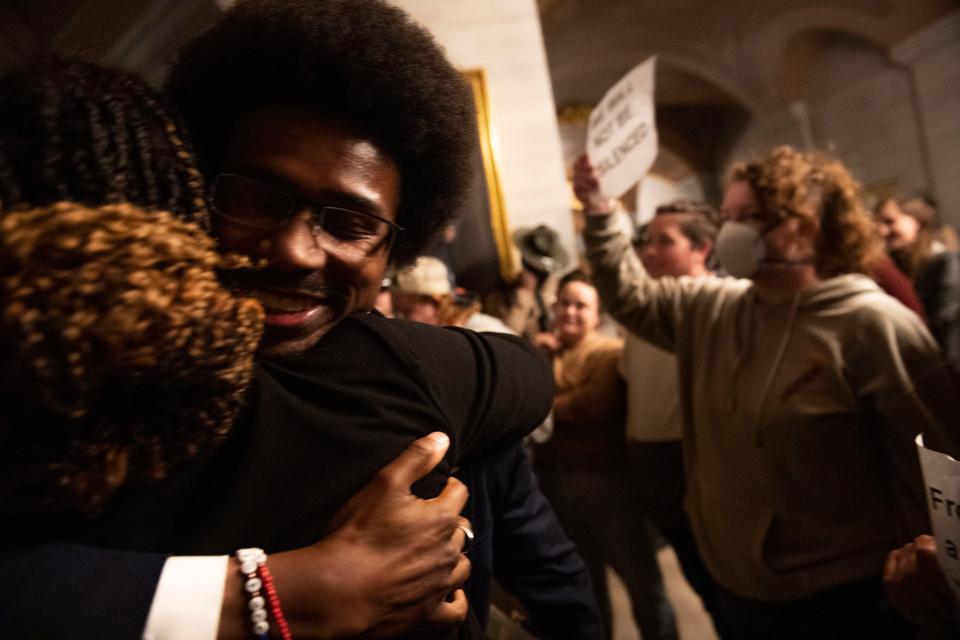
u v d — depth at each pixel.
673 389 1.61
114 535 0.33
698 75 10.22
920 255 2.81
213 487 0.35
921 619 0.58
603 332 2.66
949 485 0.47
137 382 0.28
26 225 0.26
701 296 1.24
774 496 1.02
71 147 0.31
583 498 1.77
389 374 0.42
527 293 2.13
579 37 8.71
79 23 1.62
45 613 0.29
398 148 0.52
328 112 0.47
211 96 0.48
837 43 8.33
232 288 0.37
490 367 0.51
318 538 0.36
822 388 0.98
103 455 0.29
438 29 2.39
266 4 0.48
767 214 1.06
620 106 1.33
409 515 0.37
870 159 8.30
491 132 2.33
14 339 0.24
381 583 0.34
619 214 1.38
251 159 0.44
